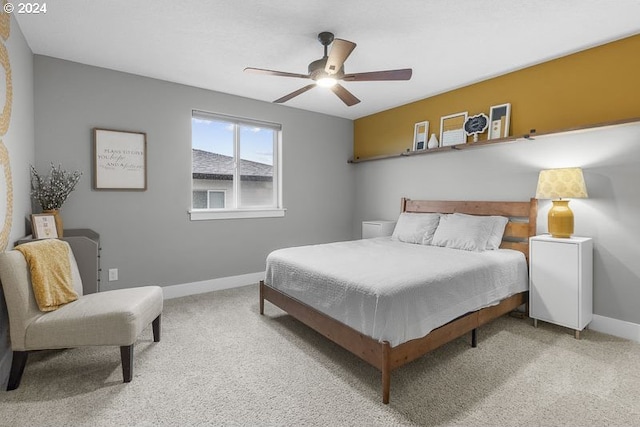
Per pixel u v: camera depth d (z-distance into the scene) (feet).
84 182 10.13
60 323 6.11
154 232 11.46
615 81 8.59
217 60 9.90
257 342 8.24
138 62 10.03
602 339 8.46
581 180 8.64
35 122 9.34
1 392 6.01
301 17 7.53
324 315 7.42
